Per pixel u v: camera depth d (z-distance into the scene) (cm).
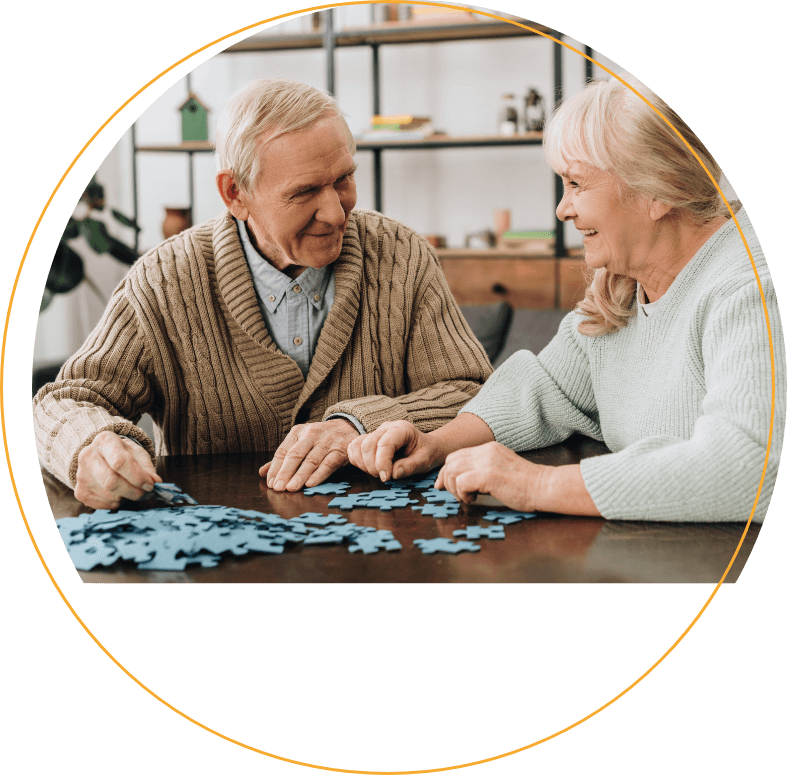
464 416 139
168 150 395
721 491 96
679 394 119
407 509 109
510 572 86
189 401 155
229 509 106
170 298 149
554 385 145
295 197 130
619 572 86
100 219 423
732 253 112
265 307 153
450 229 408
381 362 158
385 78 404
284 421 154
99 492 108
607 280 130
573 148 114
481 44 392
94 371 143
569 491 102
